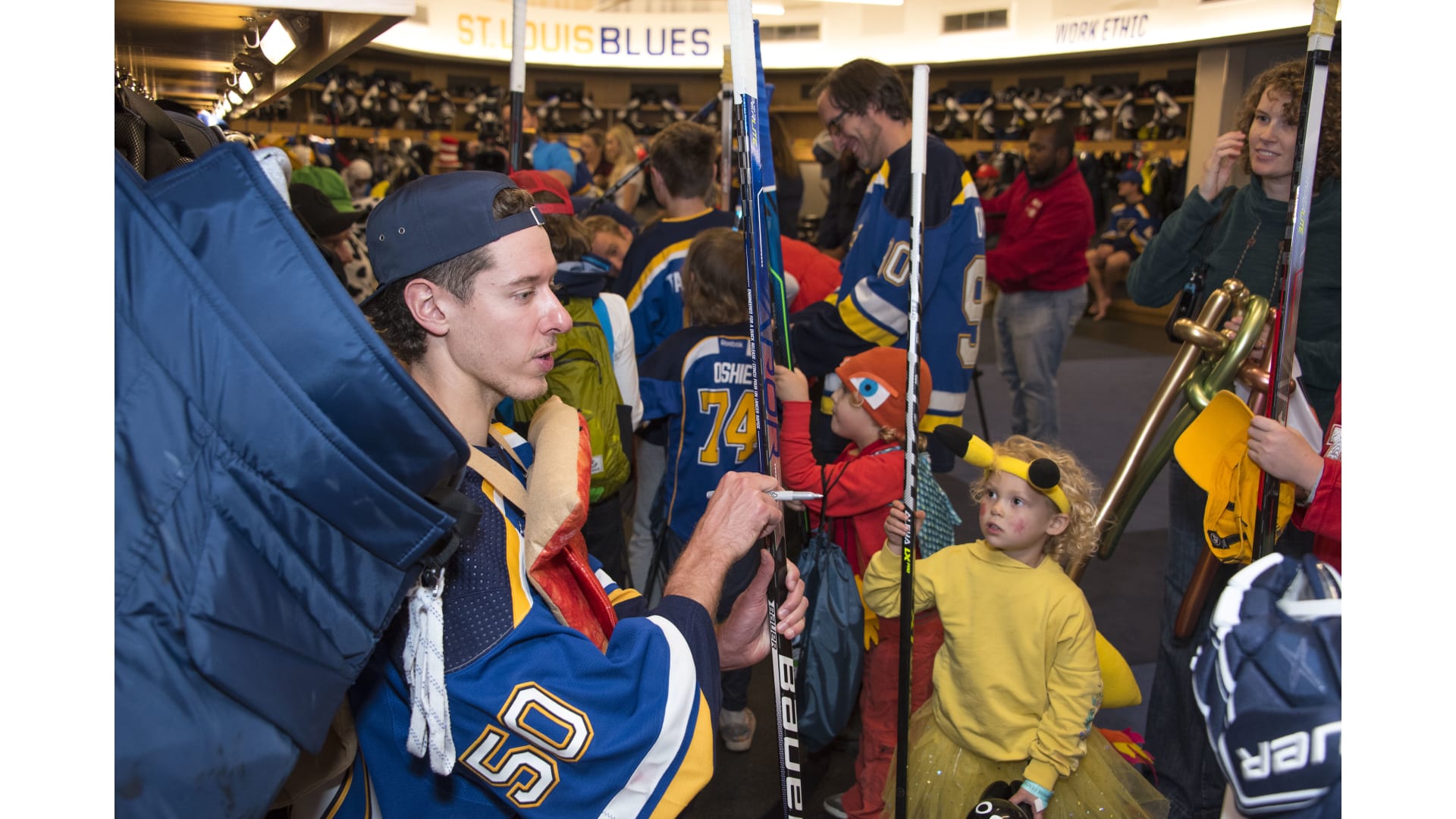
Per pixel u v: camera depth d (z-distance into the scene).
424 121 10.02
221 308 0.66
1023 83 9.90
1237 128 1.94
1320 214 1.72
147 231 0.65
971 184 2.29
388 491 0.71
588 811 0.88
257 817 0.69
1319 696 0.84
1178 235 2.04
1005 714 1.63
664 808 0.90
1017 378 4.44
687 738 0.91
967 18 9.41
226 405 0.66
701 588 1.04
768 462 1.29
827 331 2.30
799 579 1.29
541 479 0.93
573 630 0.90
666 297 2.87
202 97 2.67
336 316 0.69
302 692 0.70
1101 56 8.92
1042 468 1.56
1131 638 2.83
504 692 0.85
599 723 0.87
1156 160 8.81
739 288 2.19
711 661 0.98
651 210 5.53
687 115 10.84
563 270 2.04
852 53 9.98
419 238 0.92
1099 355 7.46
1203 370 1.78
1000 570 1.67
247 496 0.67
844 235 4.93
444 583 0.86
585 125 10.73
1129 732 1.99
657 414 2.30
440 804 0.92
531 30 9.94
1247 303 1.70
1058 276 4.18
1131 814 1.61
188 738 0.65
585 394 2.00
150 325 0.65
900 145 2.31
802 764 2.25
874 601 1.83
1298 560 0.95
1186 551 1.90
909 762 1.76
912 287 1.40
